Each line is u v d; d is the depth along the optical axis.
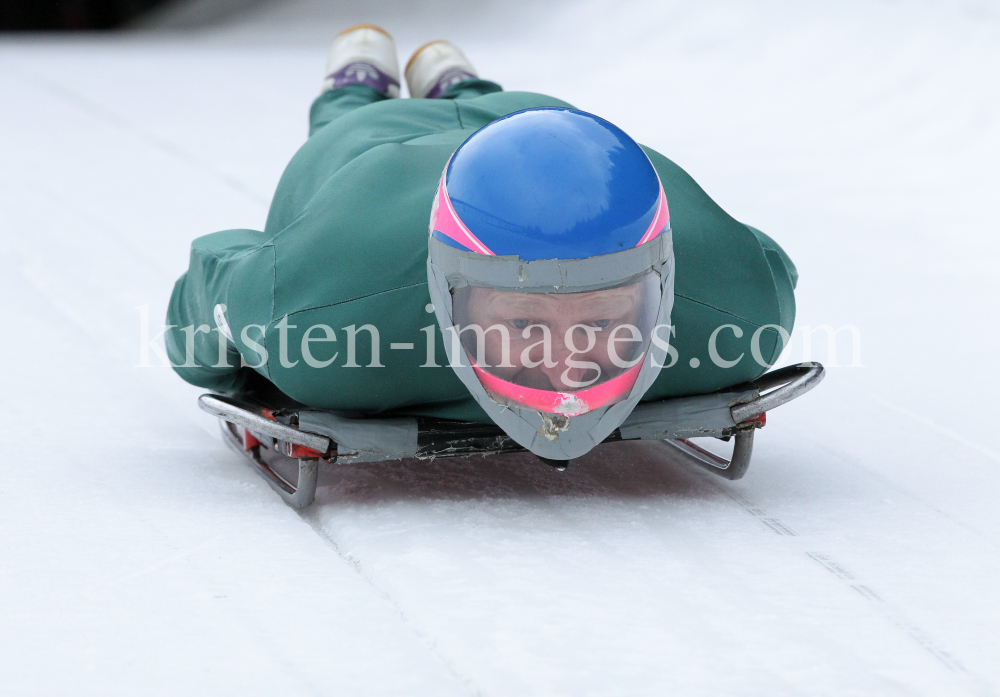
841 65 44.06
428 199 10.63
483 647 8.09
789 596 8.98
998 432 13.56
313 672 7.84
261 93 47.53
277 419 10.75
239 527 10.35
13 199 28.45
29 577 9.23
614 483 11.53
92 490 11.32
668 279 9.26
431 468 11.87
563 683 7.65
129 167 33.00
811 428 13.66
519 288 8.73
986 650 8.17
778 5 51.31
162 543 9.94
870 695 7.58
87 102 44.69
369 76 18.91
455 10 71.94
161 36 78.62
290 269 10.40
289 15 81.00
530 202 8.61
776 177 30.62
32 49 67.06
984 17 45.03
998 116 35.53
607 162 8.84
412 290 10.13
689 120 39.16
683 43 51.59
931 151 33.09
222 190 30.28
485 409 9.66
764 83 43.97
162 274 22.05
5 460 12.22
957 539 10.20
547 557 9.61
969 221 25.77
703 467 11.92
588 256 8.59
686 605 8.80
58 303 19.64
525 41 60.94
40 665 7.90
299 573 9.39
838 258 23.02
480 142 9.12
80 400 14.70
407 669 7.89
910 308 19.53
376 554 9.60
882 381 15.64
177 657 8.02
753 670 7.87
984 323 18.56
